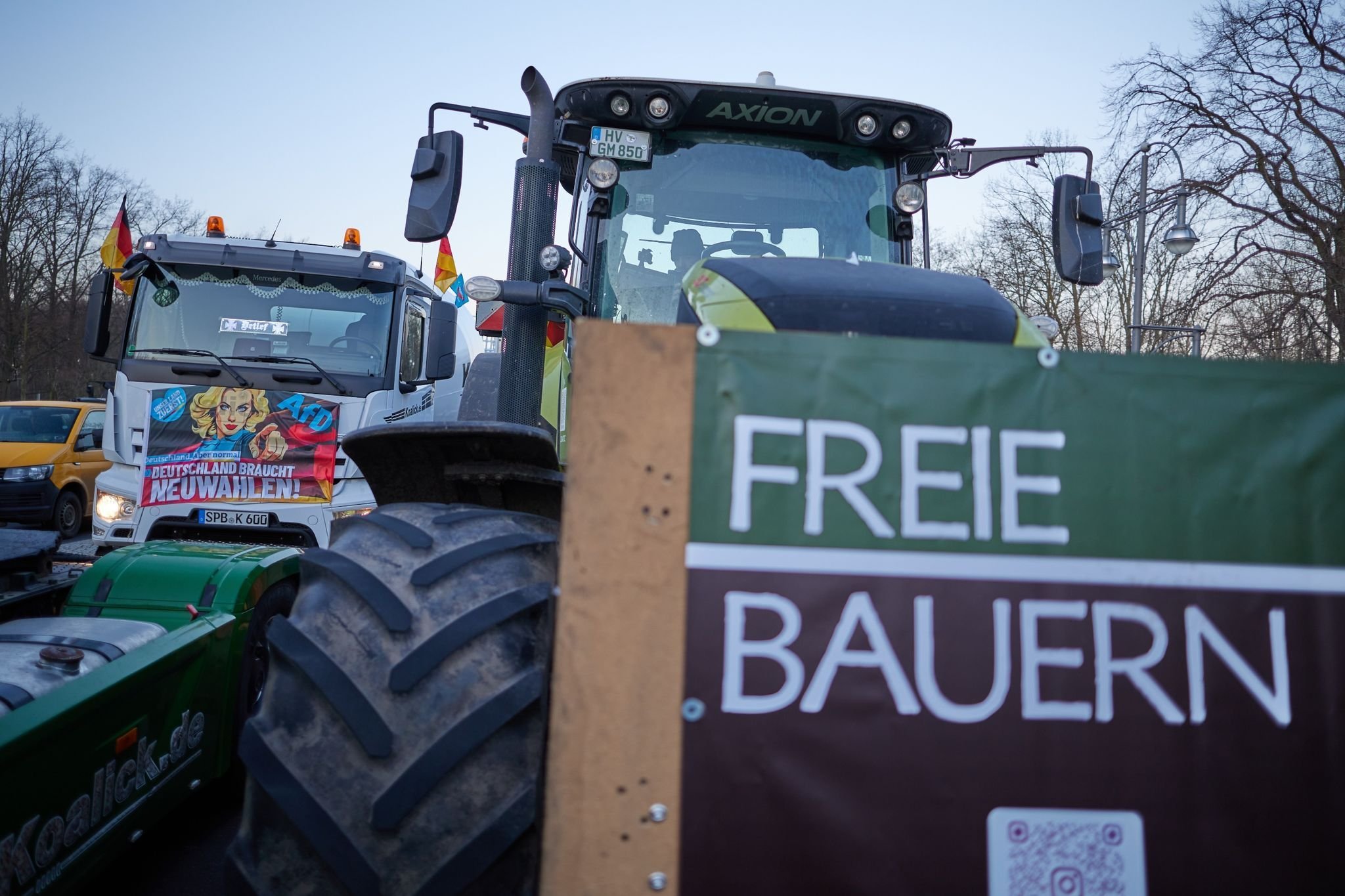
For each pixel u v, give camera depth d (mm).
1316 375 1837
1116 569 1777
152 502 7887
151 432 7965
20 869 2307
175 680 3232
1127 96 22359
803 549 1755
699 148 4164
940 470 1783
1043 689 1753
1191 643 1772
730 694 1730
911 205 4156
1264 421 1824
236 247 8453
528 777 1938
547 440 2520
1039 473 1791
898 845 1717
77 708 2541
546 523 2402
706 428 1768
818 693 1735
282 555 4316
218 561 3977
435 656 1990
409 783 1882
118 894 3357
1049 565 1773
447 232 3730
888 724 1734
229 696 3725
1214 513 1800
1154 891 1729
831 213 4176
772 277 2799
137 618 3619
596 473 1754
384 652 2016
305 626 2080
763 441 1771
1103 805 1736
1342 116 20562
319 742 1962
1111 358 1825
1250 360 1844
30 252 42906
